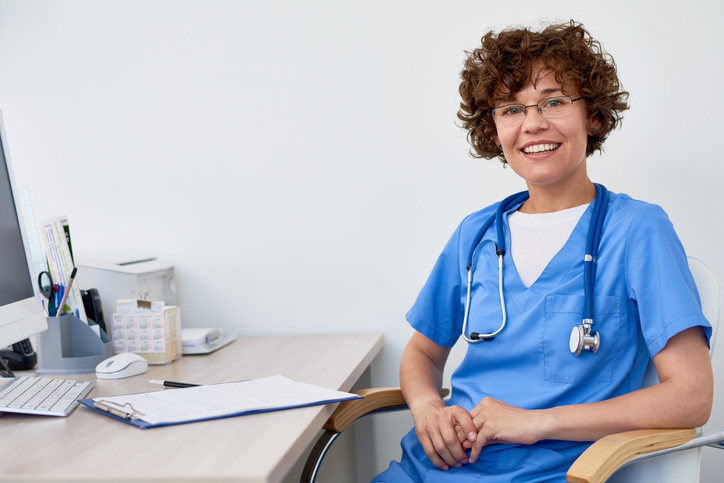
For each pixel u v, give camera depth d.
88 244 1.76
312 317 1.68
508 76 1.02
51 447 0.71
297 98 1.66
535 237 1.06
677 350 0.88
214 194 1.71
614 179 1.52
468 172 1.59
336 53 1.64
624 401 0.86
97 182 1.76
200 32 1.69
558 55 0.99
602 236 0.99
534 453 0.91
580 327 0.92
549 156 1.01
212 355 1.40
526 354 0.99
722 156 1.47
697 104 1.48
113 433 0.76
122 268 1.47
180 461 0.64
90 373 1.20
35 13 1.75
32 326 1.11
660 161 1.50
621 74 1.51
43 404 0.88
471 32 1.58
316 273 1.67
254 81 1.68
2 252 1.08
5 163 1.15
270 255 1.69
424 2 1.59
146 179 1.74
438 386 1.16
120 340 1.32
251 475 0.59
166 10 1.70
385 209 1.63
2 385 0.97
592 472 0.68
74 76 1.75
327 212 1.66
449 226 1.60
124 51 1.73
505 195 1.57
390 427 1.63
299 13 1.65
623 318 0.95
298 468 1.64
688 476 0.86
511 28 1.17
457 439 0.93
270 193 1.68
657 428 0.84
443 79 1.59
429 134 1.61
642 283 0.92
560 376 0.95
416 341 1.21
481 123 1.16
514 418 0.88
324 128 1.65
